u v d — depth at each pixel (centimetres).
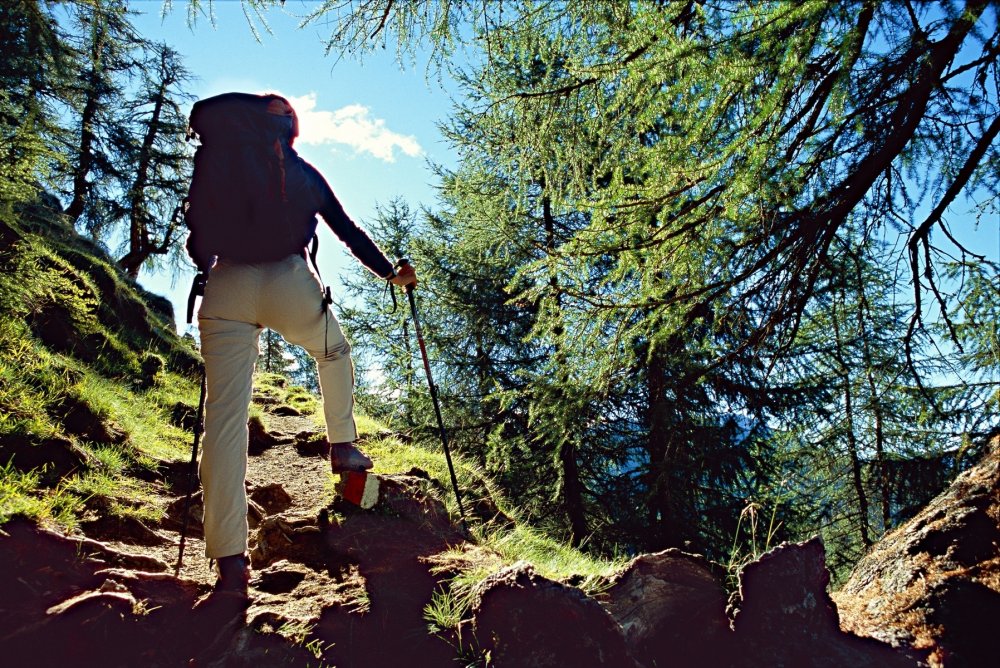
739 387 903
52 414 418
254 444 595
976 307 454
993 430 518
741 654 259
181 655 228
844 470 1155
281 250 262
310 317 272
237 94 263
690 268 465
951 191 423
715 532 1123
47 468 354
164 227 2052
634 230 461
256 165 257
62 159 543
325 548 319
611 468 1394
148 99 2083
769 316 470
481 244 1211
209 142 259
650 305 485
